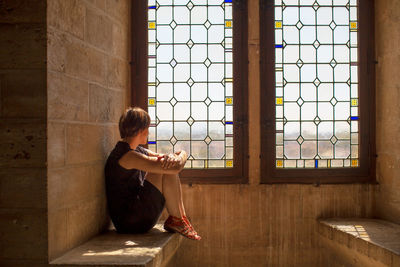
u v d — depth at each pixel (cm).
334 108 302
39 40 176
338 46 303
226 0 301
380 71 298
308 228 295
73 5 203
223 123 299
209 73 300
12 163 178
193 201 293
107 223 254
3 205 178
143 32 300
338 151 302
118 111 277
